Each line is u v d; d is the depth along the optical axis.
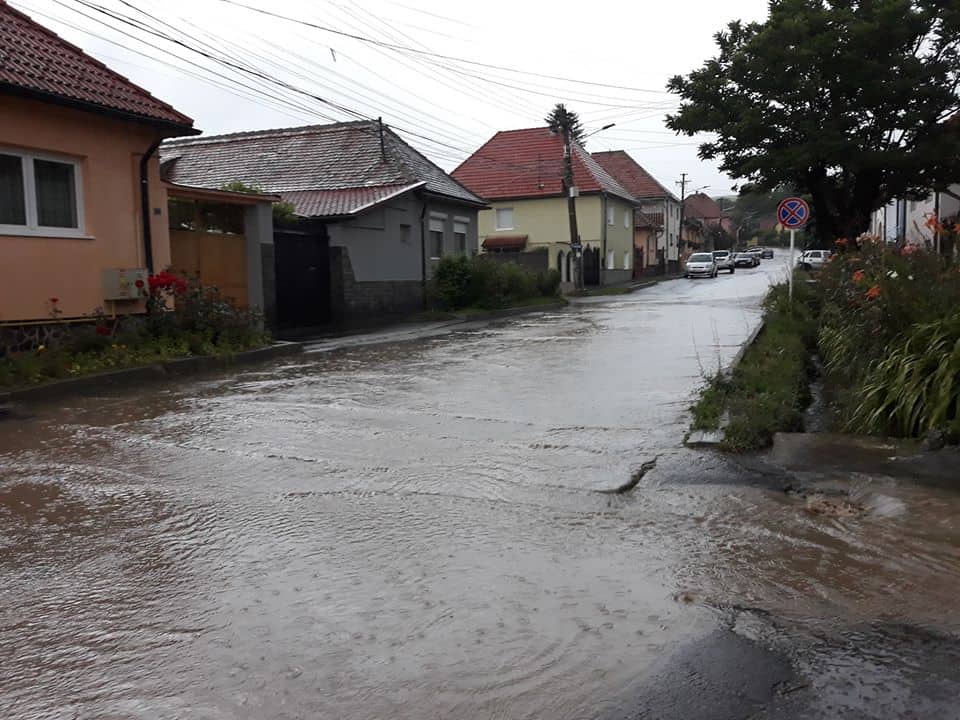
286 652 3.36
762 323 15.73
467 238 27.91
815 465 6.03
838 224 24.66
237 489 5.69
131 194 12.86
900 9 21.06
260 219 16.77
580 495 5.43
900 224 36.12
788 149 22.62
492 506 5.24
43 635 3.55
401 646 3.39
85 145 11.97
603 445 6.75
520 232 43.06
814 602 3.77
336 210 20.47
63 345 11.12
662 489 5.59
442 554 4.41
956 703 2.90
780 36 22.23
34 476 6.06
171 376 11.44
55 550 4.57
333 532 4.79
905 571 4.14
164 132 13.20
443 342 15.70
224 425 7.84
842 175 24.69
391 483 5.77
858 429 7.14
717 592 3.89
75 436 7.44
